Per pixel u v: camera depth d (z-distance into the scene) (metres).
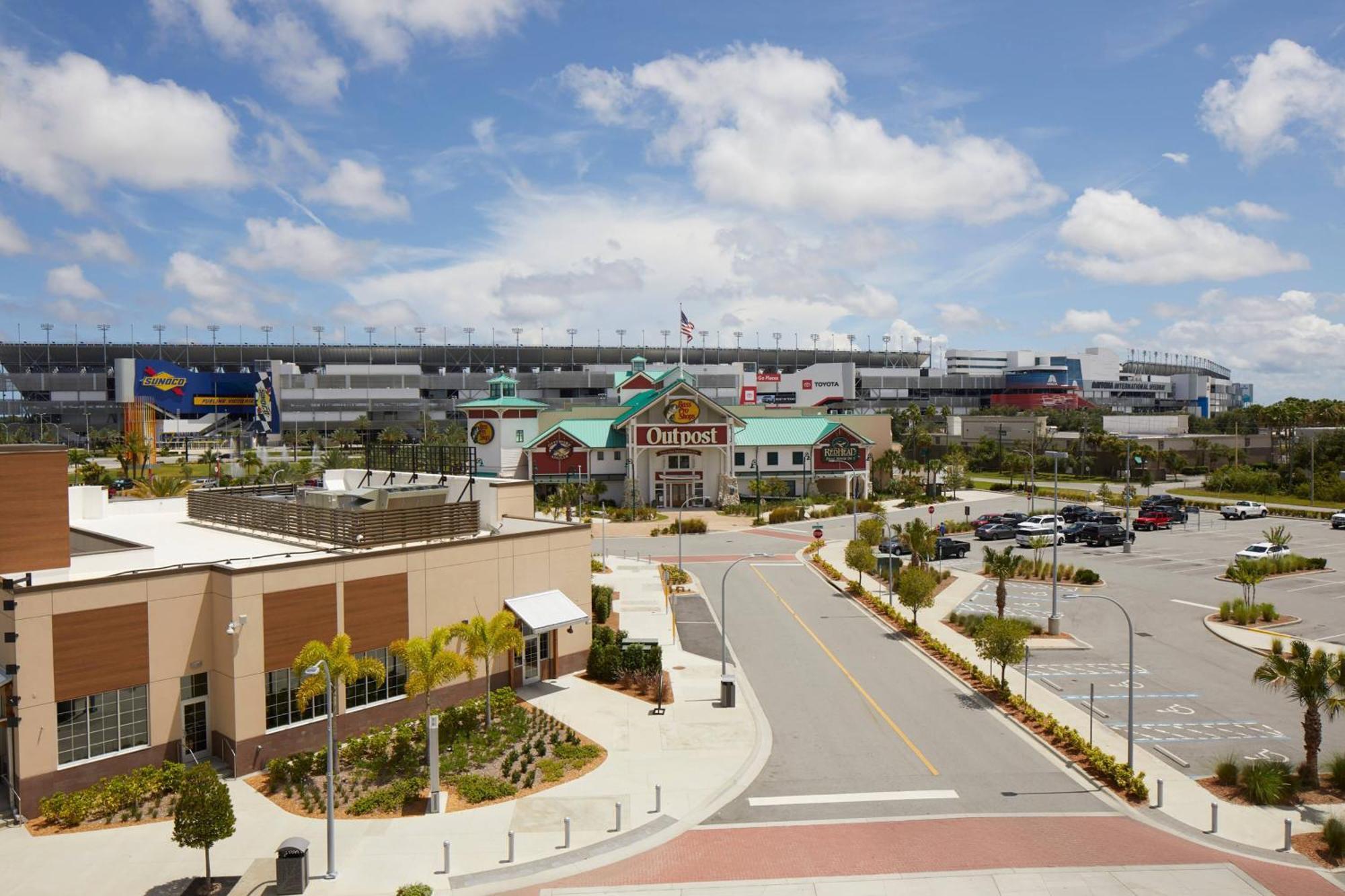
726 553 71.12
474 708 32.34
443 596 33.72
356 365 176.38
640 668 37.34
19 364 181.38
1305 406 141.88
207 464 124.75
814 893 21.08
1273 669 27.77
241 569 27.73
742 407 114.06
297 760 27.91
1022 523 77.19
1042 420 154.25
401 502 41.59
